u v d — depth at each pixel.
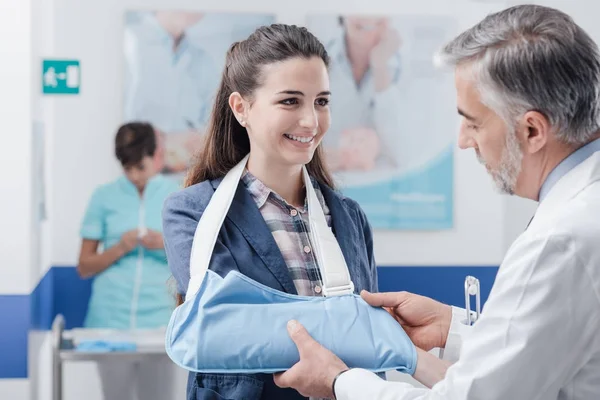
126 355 2.86
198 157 1.56
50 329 3.88
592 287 1.03
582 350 1.06
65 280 3.96
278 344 1.28
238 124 1.53
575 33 1.10
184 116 3.99
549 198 1.12
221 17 4.01
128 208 3.74
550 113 1.10
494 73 1.11
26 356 3.10
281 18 4.07
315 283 1.42
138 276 3.71
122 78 3.96
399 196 4.15
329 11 4.09
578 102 1.10
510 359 1.06
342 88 4.10
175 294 1.72
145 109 3.98
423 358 1.31
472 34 1.14
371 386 1.19
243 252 1.39
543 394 1.07
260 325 1.29
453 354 1.44
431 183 4.16
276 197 1.46
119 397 3.32
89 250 3.75
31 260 3.15
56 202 3.94
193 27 4.00
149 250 3.71
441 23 4.12
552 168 1.14
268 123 1.38
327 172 1.60
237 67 1.43
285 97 1.36
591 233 1.04
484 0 4.11
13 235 3.10
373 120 4.12
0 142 3.10
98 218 3.75
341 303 1.35
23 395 3.11
